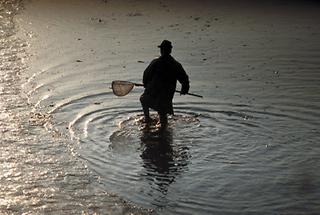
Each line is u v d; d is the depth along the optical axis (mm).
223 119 17328
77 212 12367
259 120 17281
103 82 20516
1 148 15289
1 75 21156
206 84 20406
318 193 13234
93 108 18078
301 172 14242
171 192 13266
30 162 14586
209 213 12398
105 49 24906
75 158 14844
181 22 30141
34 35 27203
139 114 17688
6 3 34250
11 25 29109
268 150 15430
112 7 33938
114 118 17359
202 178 13914
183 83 16688
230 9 33656
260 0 36469
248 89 19938
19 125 16781
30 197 12930
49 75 21297
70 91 19562
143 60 23281
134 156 14992
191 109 18047
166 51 16484
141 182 13695
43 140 15852
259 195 13156
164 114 16625
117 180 13781
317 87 20141
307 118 17438
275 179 13883
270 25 29609
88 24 29547
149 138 16047
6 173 13969
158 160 14805
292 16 31781
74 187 13422
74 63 22828
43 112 17750
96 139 15945
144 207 12617
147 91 16750
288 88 20047
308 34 27781
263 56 24062
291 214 12391
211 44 25875
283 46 25594
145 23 29906
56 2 35031
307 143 15805
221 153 15250
